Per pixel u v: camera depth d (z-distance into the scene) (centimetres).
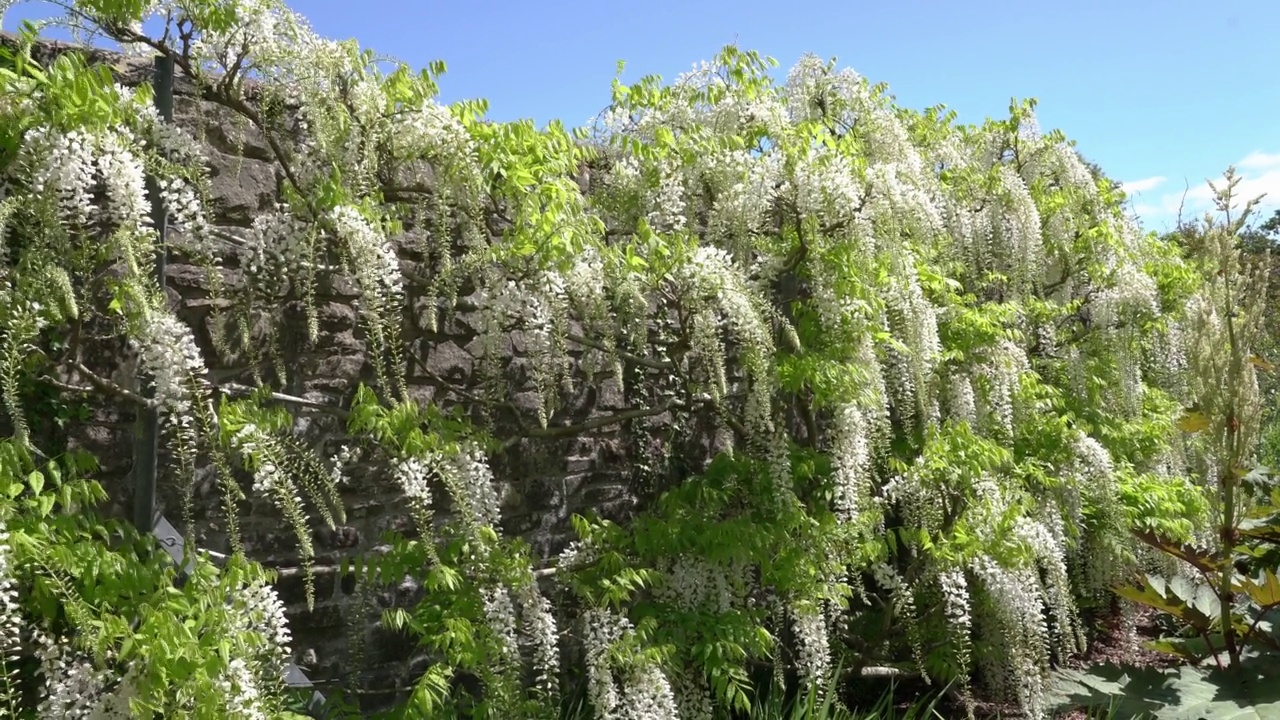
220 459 282
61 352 296
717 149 394
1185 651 389
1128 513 490
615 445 454
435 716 303
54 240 258
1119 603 582
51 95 252
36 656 247
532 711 315
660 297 404
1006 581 397
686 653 367
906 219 417
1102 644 573
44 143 250
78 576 241
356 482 366
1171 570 505
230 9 296
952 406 475
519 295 353
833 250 393
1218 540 400
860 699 477
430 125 331
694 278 365
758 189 388
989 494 417
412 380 383
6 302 246
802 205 389
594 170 432
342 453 343
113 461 308
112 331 308
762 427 391
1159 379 655
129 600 251
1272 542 406
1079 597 568
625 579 346
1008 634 398
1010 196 548
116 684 245
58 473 253
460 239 389
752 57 414
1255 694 323
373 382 372
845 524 400
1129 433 571
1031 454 486
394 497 377
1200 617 356
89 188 302
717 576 380
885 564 425
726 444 457
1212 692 330
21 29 264
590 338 414
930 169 541
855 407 392
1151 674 349
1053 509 466
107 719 235
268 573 272
